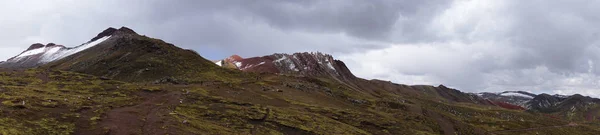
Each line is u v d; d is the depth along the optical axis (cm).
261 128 11312
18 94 10656
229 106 13338
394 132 15038
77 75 17650
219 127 10262
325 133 11894
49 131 7544
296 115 13600
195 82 19125
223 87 17725
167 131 8550
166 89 14912
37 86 13588
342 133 12475
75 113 9125
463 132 19588
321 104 18112
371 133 14325
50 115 8612
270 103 15788
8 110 8294
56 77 16575
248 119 12012
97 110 9744
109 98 12188
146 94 13700
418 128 16775
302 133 11644
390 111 19900
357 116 16000
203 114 11650
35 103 9412
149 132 8325
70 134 7631
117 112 9988
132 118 9438
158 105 11775
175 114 10550
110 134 7894
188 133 8744
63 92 12619
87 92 13112
